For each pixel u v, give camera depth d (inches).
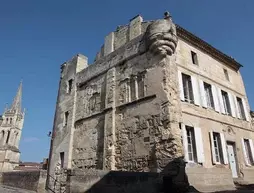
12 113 3110.2
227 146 658.2
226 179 519.2
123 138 549.3
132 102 556.7
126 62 624.7
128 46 634.2
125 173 343.9
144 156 487.5
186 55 645.3
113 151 557.3
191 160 530.0
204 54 721.0
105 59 708.0
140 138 509.4
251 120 812.6
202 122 591.8
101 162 585.3
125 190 335.6
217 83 719.7
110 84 642.2
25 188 530.3
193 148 548.1
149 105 514.9
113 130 577.9
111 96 621.9
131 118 547.5
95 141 632.4
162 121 475.2
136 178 354.0
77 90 794.8
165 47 525.3
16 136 3016.7
